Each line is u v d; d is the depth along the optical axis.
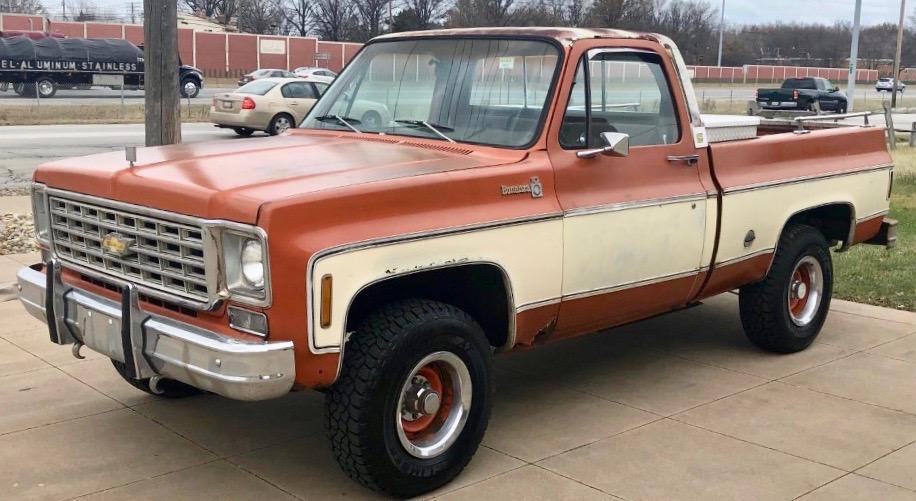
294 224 3.66
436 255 4.09
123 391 5.51
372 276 3.87
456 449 4.30
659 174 5.22
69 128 23.30
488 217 4.30
